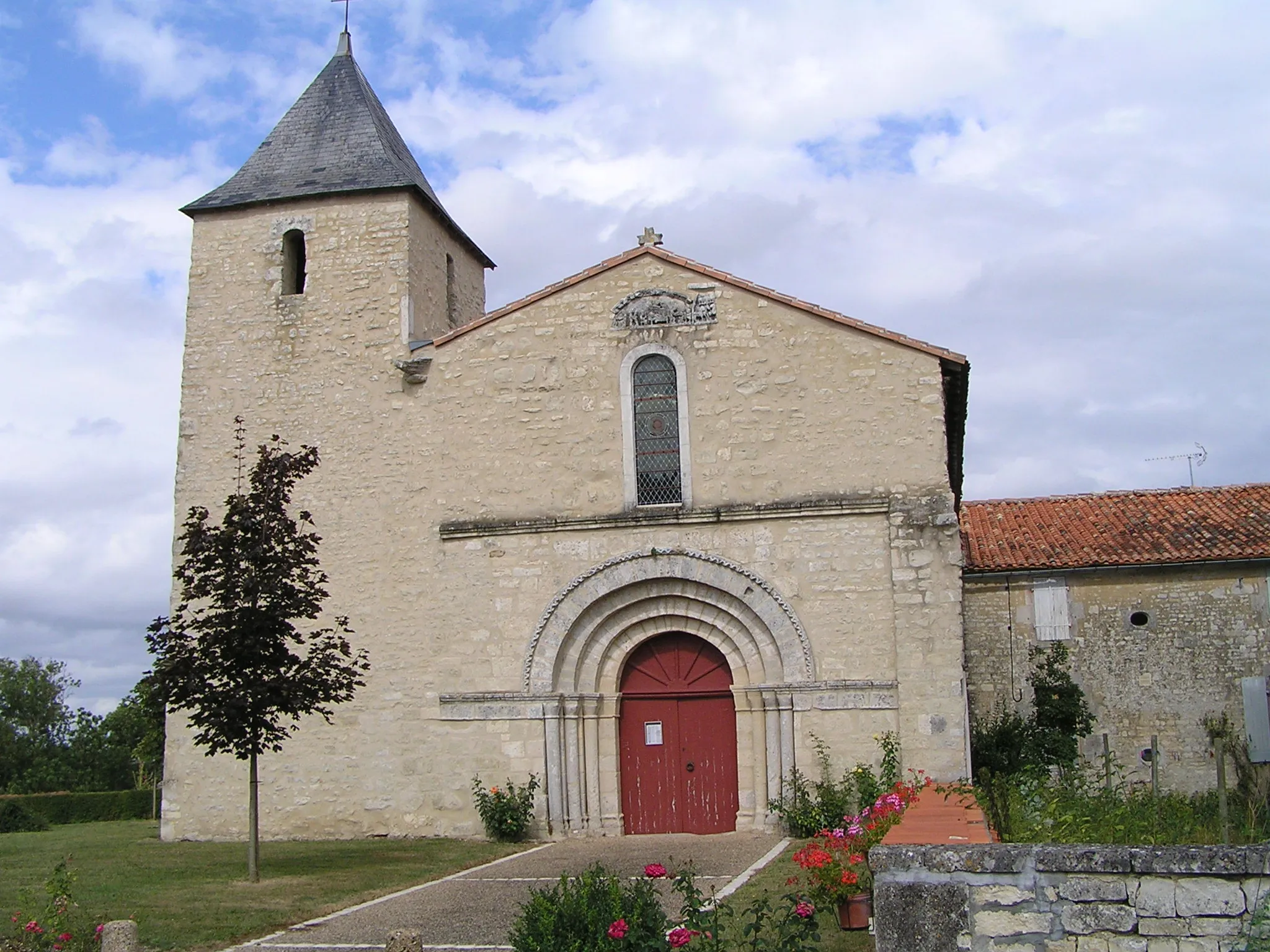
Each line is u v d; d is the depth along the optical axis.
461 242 22.23
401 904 11.91
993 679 21.52
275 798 18.30
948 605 16.62
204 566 13.89
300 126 21.31
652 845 16.08
